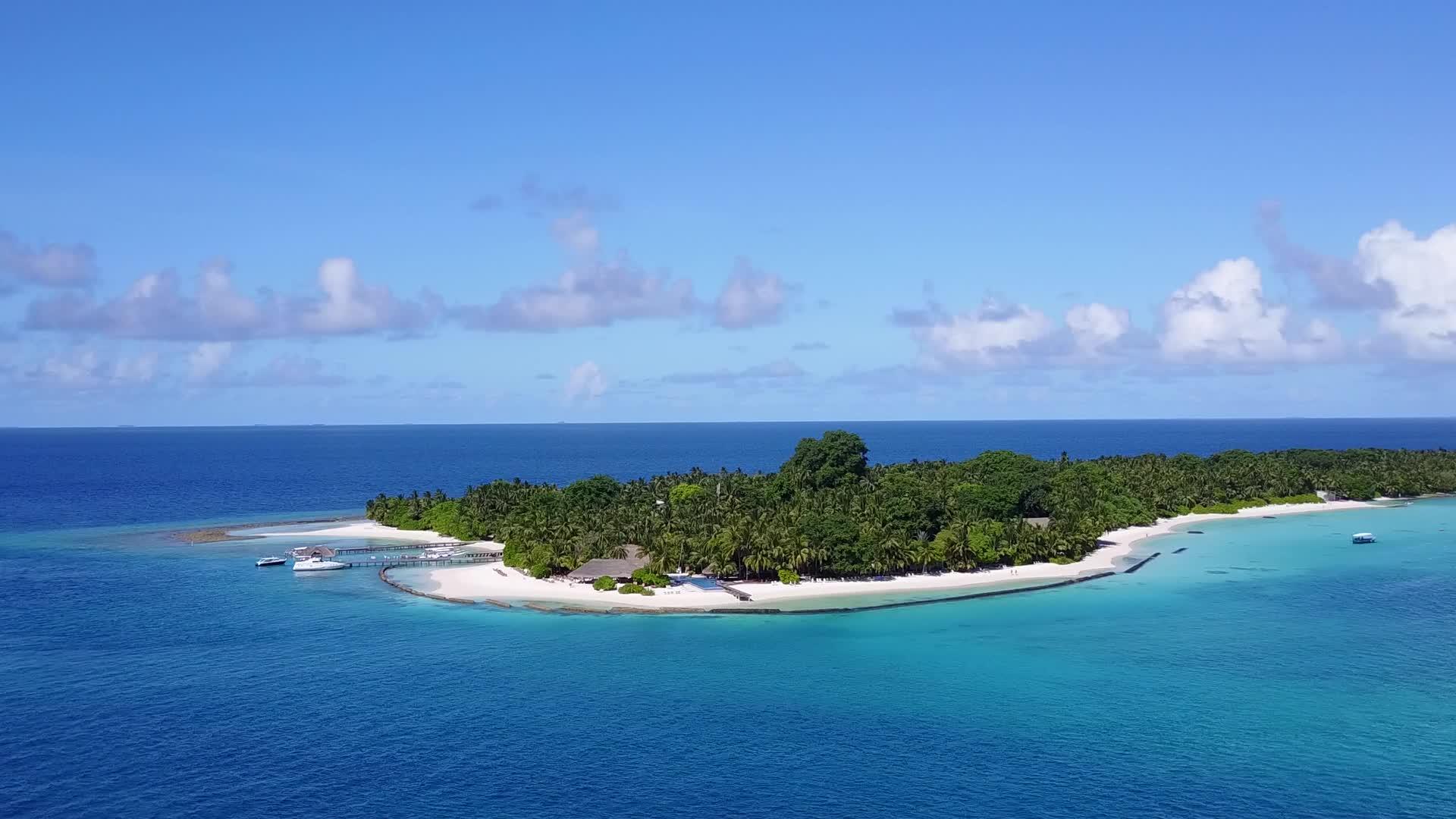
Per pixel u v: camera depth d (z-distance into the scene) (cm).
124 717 9462
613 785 7906
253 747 8694
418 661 11331
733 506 18400
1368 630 12631
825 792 7762
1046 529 17800
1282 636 12312
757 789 7825
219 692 10225
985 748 8631
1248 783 7875
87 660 11456
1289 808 7438
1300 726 9094
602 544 16638
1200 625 12950
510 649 11806
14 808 7488
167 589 15875
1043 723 9238
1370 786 7800
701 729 9119
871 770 8188
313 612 13962
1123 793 7712
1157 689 10244
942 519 17350
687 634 12500
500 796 7712
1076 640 12169
